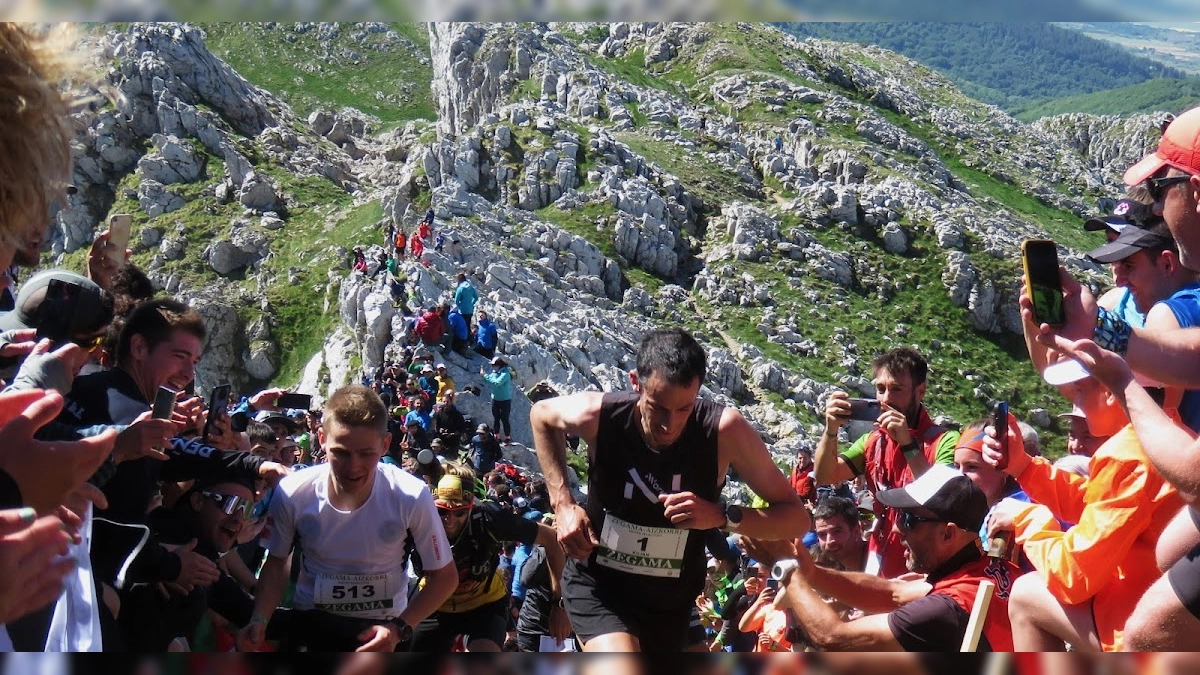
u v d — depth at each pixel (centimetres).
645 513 617
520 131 8681
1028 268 436
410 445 2916
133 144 8912
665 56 12350
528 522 844
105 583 559
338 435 611
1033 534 521
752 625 816
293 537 652
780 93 11431
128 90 9012
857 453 831
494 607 862
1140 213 520
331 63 15738
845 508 816
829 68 12656
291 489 647
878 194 9238
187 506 720
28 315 608
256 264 7800
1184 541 412
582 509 628
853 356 7650
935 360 8038
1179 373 423
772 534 605
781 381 6938
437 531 658
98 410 600
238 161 8750
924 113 12962
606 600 630
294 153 9512
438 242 6419
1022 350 8456
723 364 6706
